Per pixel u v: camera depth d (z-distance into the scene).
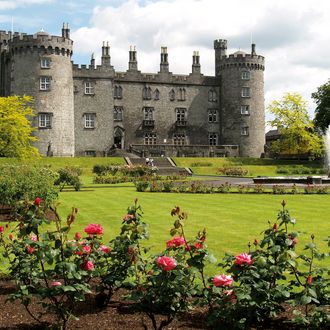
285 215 6.34
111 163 57.06
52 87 60.09
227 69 72.31
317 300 5.52
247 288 5.32
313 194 26.66
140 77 69.94
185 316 6.43
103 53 67.06
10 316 6.55
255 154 72.12
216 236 13.15
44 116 59.81
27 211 6.07
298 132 64.19
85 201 23.05
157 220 16.38
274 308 5.86
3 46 67.50
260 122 72.75
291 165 60.12
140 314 6.54
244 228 14.57
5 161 49.03
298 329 5.93
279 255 5.84
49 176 18.27
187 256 7.38
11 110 44.53
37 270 6.59
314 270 6.21
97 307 6.83
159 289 5.54
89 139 65.94
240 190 27.89
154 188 29.28
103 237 13.25
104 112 66.75
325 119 66.06
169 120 71.19
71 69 62.75
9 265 9.13
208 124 72.88
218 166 59.72
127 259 6.57
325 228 14.48
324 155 65.06
